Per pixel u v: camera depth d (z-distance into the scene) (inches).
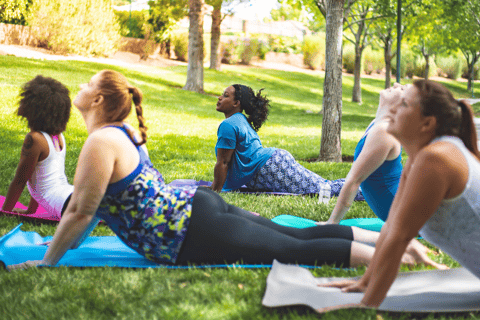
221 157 223.3
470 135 85.6
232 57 1416.1
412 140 85.7
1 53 807.7
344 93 1280.8
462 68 1971.0
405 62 1739.7
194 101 784.3
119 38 1077.1
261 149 230.1
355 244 112.3
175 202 109.2
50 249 111.4
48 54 904.9
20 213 161.5
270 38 1611.7
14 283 105.7
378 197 148.9
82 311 92.5
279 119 775.7
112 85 107.4
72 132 394.6
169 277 107.8
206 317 89.2
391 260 83.8
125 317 89.7
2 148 307.1
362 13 1072.8
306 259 111.4
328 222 148.9
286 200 210.5
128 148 106.1
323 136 395.5
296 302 89.7
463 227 85.3
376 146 137.4
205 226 108.9
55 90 148.8
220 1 1089.4
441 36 1064.2
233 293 100.0
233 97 227.5
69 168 279.1
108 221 110.9
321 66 1595.7
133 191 106.3
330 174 309.1
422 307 91.6
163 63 1165.7
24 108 146.9
